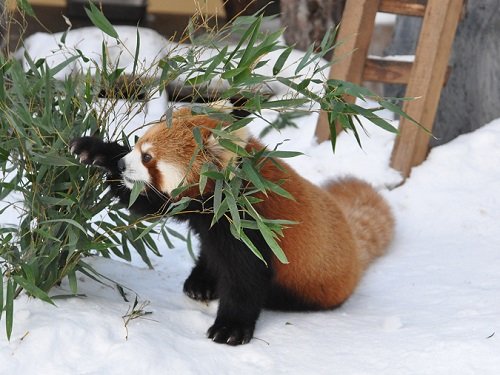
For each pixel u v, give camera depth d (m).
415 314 3.43
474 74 5.50
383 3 5.18
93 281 3.47
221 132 2.90
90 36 6.14
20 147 3.08
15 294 3.06
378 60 5.27
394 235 4.46
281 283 3.47
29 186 3.22
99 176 3.23
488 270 3.97
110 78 3.26
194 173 3.11
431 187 4.89
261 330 3.29
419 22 6.24
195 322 3.26
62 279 3.37
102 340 2.85
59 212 3.10
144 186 3.17
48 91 3.07
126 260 3.70
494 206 4.68
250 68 2.98
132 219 3.39
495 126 5.20
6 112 2.94
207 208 3.20
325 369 2.90
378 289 3.86
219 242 3.21
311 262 3.41
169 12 8.91
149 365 2.76
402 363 2.90
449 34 4.87
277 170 3.32
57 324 2.85
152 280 3.74
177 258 4.12
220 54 2.97
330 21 6.83
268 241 2.82
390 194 4.90
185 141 3.12
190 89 5.76
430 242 4.46
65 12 8.49
